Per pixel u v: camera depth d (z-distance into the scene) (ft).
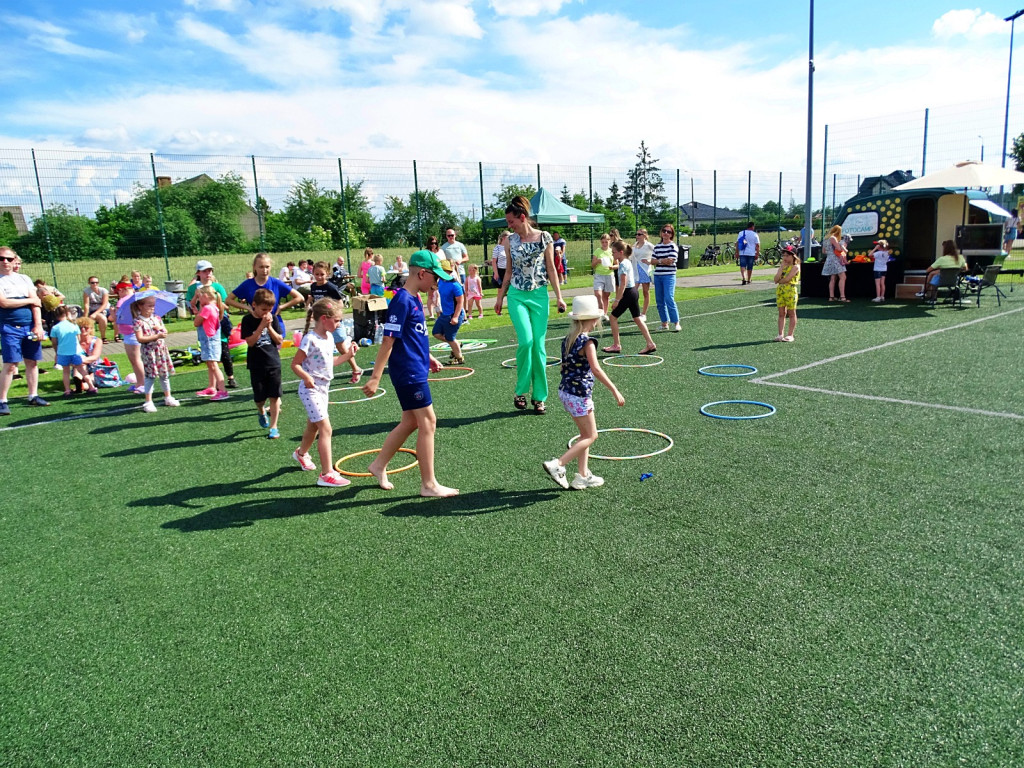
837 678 9.09
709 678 9.22
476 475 17.69
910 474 16.24
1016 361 28.19
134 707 9.31
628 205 99.35
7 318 27.73
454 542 13.85
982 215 56.80
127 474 19.39
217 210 82.38
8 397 31.45
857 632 10.11
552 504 15.52
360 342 44.68
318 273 32.58
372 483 17.62
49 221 63.31
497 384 28.76
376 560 13.25
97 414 27.20
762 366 29.48
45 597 12.52
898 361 29.32
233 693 9.48
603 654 9.87
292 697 9.31
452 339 33.76
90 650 10.75
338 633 10.80
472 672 9.62
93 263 67.21
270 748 8.37
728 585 11.62
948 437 18.79
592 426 16.01
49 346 47.93
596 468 17.65
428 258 15.57
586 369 15.78
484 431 21.65
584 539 13.65
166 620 11.51
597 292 41.34
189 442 22.39
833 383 25.79
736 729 8.25
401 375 15.79
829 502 14.85
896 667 9.26
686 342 36.76
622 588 11.70
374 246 97.66
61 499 17.60
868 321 41.78
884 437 19.04
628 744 8.09
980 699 8.56
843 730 8.14
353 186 79.87
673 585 11.71
